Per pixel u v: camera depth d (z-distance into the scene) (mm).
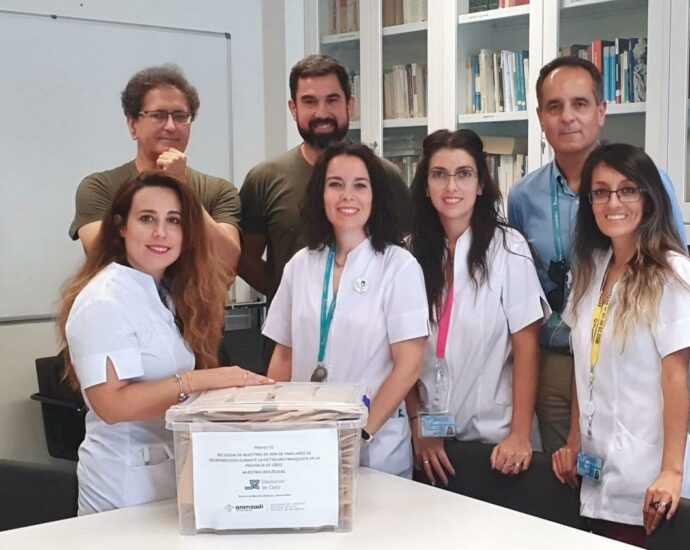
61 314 1952
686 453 1964
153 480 1915
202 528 1624
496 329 2279
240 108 4266
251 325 4254
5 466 2076
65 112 3762
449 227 2309
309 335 2148
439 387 2299
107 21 3836
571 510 2070
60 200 3779
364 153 2113
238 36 4234
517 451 2139
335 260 2170
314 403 1659
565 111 2393
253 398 1722
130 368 1831
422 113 3607
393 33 3695
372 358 2111
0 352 3697
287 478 1612
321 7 4039
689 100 2822
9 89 3617
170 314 1986
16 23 3611
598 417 2021
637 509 1962
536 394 2328
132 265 1956
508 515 1722
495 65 3355
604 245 2100
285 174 2910
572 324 2123
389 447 2154
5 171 3637
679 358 1902
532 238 2512
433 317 2297
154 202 1917
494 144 3373
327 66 2883
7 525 2074
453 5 3449
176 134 2617
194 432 1604
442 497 1835
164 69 2709
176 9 4035
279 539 1600
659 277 1922
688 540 1771
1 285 3668
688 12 2777
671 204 2029
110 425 1907
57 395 3510
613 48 3006
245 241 2998
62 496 2027
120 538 1620
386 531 1634
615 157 1985
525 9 3230
